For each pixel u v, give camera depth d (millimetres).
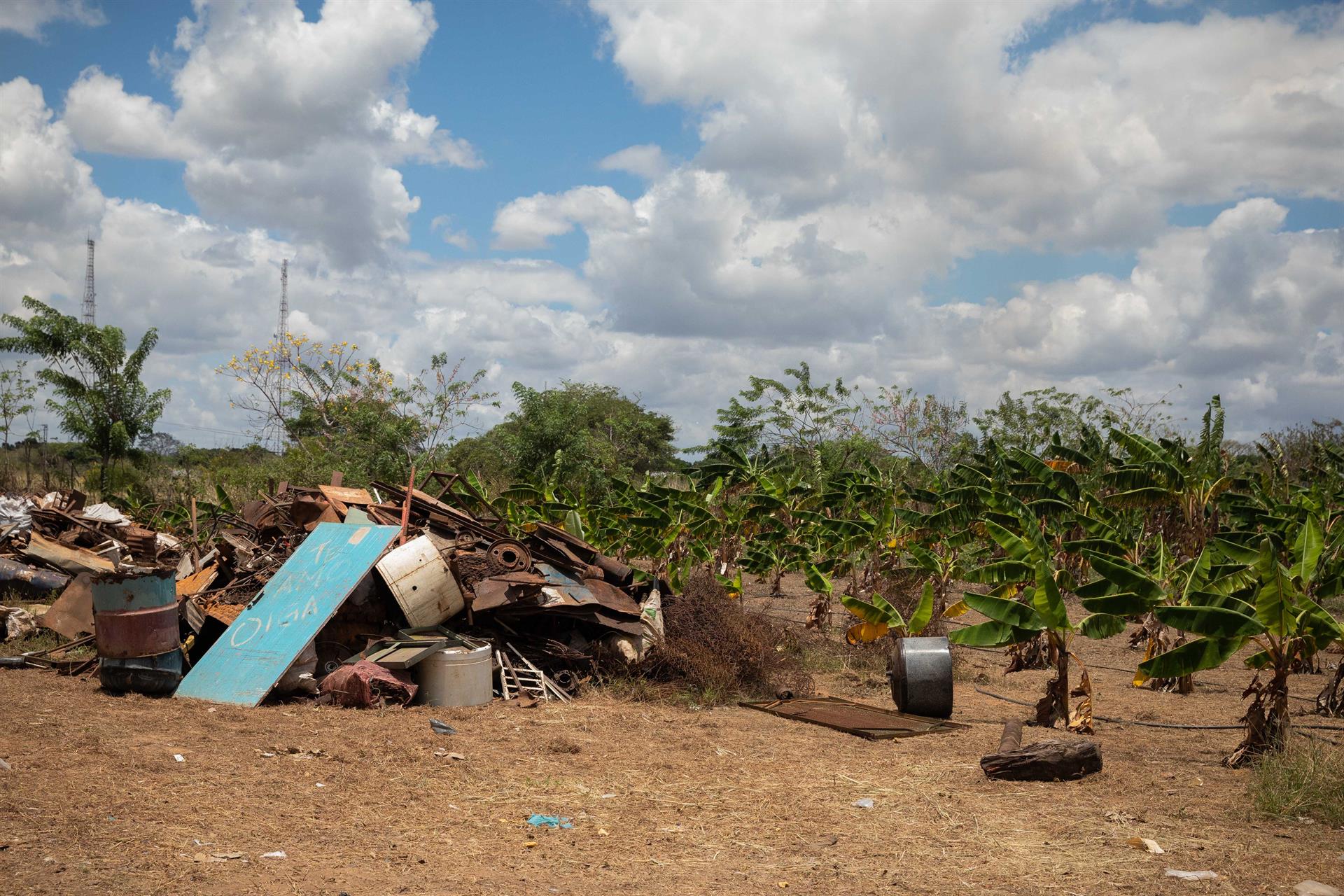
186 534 17562
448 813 6000
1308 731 8867
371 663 9117
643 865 5145
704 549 17125
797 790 6719
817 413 29828
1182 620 7434
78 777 6289
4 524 15906
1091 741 7867
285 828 5562
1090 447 20219
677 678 10648
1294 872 5023
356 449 22766
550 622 10836
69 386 29047
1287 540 12406
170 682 8992
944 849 5445
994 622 9109
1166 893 4738
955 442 29438
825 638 14148
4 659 10188
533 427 25297
